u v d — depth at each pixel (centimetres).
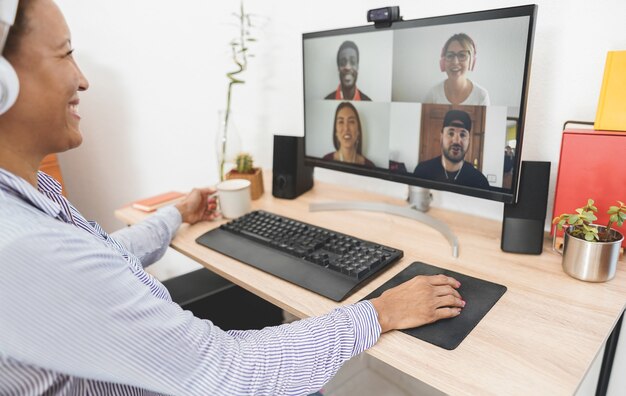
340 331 68
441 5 115
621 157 86
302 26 149
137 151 199
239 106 180
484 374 61
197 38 176
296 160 137
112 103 192
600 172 88
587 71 96
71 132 62
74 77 58
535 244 95
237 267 97
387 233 111
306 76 124
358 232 112
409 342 69
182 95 187
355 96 114
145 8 176
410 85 102
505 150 91
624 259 91
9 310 47
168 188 203
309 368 66
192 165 196
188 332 59
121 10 177
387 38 103
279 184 141
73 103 62
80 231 56
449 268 91
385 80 107
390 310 73
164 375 57
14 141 56
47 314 48
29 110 54
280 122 170
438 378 61
